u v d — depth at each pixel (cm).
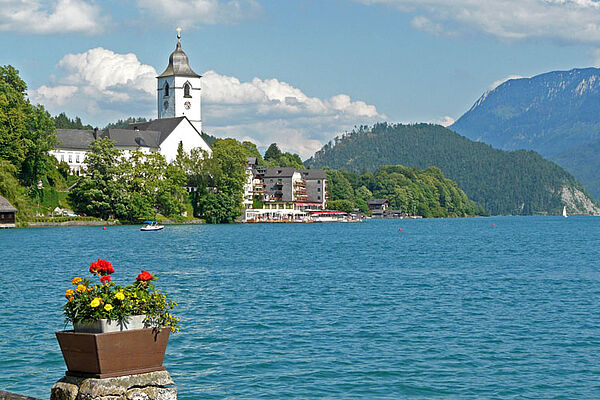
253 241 12812
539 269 7319
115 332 1445
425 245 12075
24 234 14175
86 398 1422
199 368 2777
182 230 17388
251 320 3856
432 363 2906
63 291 5006
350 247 11244
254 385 2548
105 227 17662
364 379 2650
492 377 2712
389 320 3897
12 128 16088
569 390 2556
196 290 5266
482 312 4222
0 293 4888
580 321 3922
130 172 19350
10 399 1468
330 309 4291
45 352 2953
